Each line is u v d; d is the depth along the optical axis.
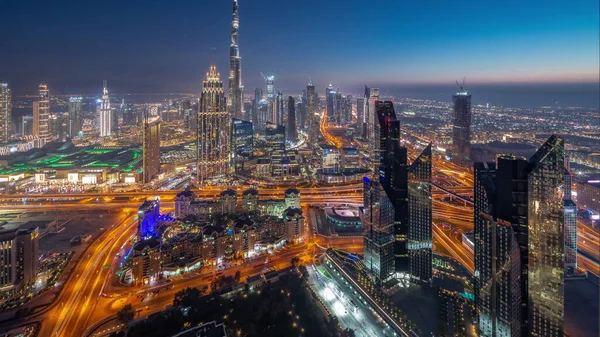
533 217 199.62
